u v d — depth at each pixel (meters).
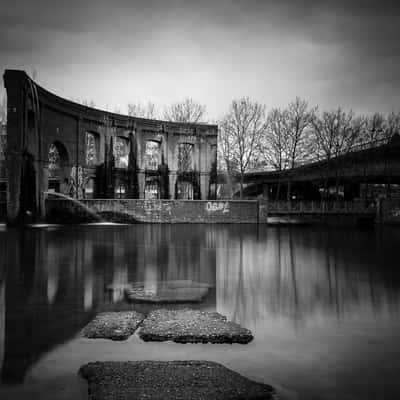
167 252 19.61
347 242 25.69
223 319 8.35
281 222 47.03
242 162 54.19
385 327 8.20
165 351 6.71
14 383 5.63
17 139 31.12
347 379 5.83
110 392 5.22
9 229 30.03
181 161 60.56
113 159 47.25
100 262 16.39
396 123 54.22
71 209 36.88
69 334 7.55
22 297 10.48
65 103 39.81
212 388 5.36
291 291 11.51
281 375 5.92
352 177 50.31
